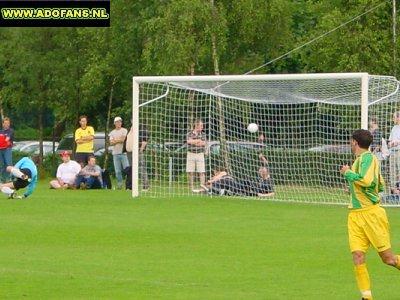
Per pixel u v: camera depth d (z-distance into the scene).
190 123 88.19
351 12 105.06
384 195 75.06
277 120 89.06
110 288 39.47
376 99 78.06
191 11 103.69
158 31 105.69
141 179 85.88
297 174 87.38
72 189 90.44
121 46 116.06
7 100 125.44
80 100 122.75
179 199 78.94
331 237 54.97
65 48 121.12
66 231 57.25
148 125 87.94
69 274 42.62
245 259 47.09
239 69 111.25
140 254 48.59
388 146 76.31
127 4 115.19
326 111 88.81
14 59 121.44
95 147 134.75
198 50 105.06
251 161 85.56
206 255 48.34
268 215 66.69
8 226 59.41
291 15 113.31
